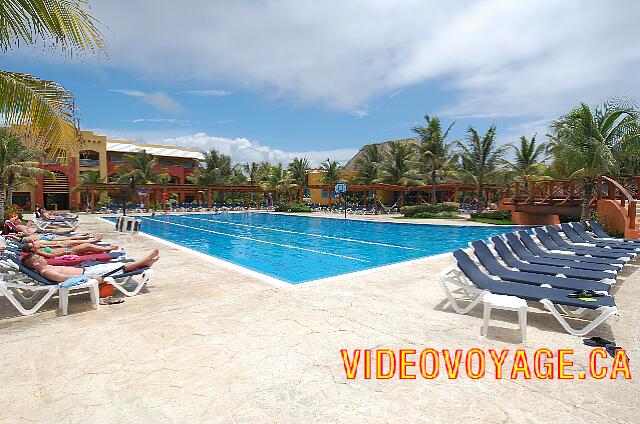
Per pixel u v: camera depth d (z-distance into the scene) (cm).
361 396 281
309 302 525
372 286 620
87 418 252
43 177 3681
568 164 1482
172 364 333
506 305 390
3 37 512
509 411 262
